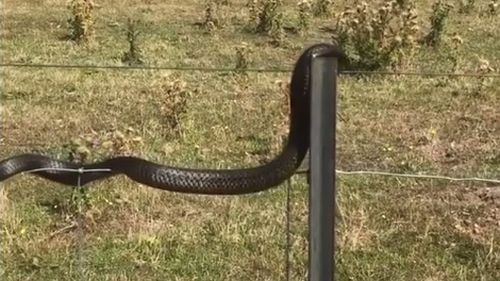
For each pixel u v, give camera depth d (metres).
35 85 9.70
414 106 9.11
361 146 7.79
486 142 8.03
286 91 8.59
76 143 6.60
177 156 7.36
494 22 14.32
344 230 5.73
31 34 12.81
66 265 5.28
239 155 7.45
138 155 7.24
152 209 6.08
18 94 9.34
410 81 10.22
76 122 8.35
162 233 5.71
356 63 10.72
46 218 5.92
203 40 12.67
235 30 13.43
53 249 5.47
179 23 13.93
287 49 12.28
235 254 5.43
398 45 10.87
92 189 6.23
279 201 6.23
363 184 6.70
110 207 6.06
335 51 2.89
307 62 2.89
